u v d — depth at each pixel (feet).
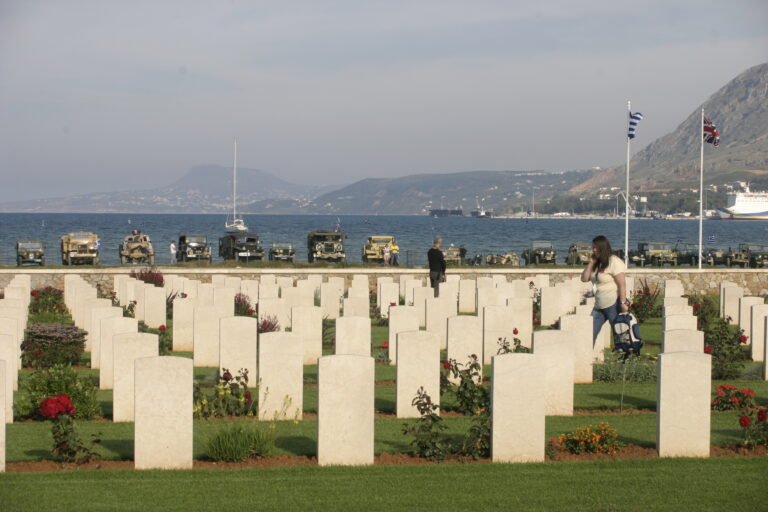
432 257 110.83
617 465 42.24
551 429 49.60
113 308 69.97
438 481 39.88
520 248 311.27
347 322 65.41
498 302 97.35
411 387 52.54
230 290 89.76
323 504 36.96
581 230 563.48
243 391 53.83
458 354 64.64
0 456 40.40
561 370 53.31
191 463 41.55
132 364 51.47
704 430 43.78
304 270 140.05
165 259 227.20
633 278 122.62
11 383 51.47
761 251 204.74
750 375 68.18
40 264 185.98
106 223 650.02
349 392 42.19
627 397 59.11
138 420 41.19
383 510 36.42
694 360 43.57
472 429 44.11
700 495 38.42
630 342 66.28
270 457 43.55
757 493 38.70
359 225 652.48
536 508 36.78
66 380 52.75
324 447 42.24
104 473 40.52
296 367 51.34
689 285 142.31
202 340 70.23
